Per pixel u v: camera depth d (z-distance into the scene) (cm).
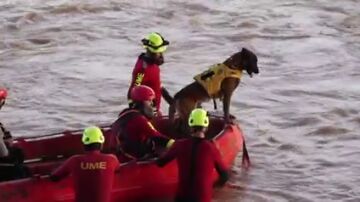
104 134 1235
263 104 1708
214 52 2214
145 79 1247
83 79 1923
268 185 1255
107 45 2297
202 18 2617
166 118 1279
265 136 1491
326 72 1983
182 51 2219
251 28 2483
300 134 1505
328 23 2547
